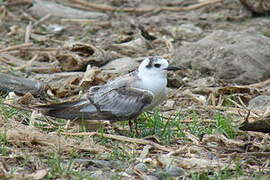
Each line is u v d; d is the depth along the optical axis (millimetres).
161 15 21719
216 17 21297
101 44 18578
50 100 14438
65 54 16719
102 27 20406
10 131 11484
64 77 15742
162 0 23266
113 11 22156
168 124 12680
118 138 11867
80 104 12039
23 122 12656
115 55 17422
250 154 11320
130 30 19922
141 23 20641
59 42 18812
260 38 16688
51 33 19750
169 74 15891
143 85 12117
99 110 12055
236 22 20969
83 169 10602
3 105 13117
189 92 15070
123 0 23203
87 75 15180
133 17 21578
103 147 11461
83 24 20609
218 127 12539
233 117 13695
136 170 10531
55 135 11711
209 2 22219
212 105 14539
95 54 16750
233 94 14914
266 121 12352
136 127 12289
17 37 19188
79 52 17281
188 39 19266
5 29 19875
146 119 13000
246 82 16000
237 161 10977
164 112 13938
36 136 11430
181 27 20172
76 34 19812
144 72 12211
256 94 15125
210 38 16938
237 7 21922
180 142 12023
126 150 11461
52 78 15672
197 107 14312
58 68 16578
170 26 20344
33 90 14516
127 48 18141
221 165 10789
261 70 16125
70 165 10406
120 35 19359
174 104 14570
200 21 20891
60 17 21203
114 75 15688
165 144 11883
